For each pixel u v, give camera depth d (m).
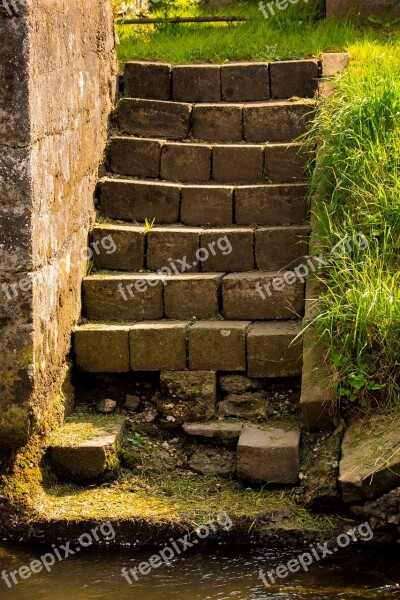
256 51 7.66
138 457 5.20
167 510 4.79
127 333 5.51
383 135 5.96
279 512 4.73
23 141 4.66
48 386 5.10
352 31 7.99
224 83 7.18
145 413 5.49
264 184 6.45
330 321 5.17
